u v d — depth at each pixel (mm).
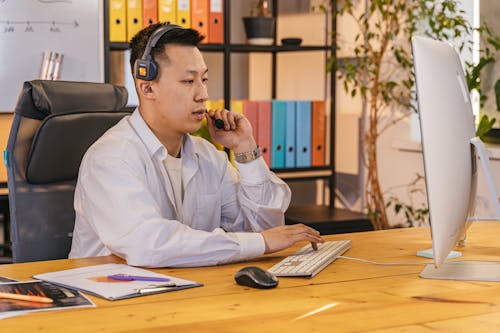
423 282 1537
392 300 1391
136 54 1899
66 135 1980
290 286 1500
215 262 1688
